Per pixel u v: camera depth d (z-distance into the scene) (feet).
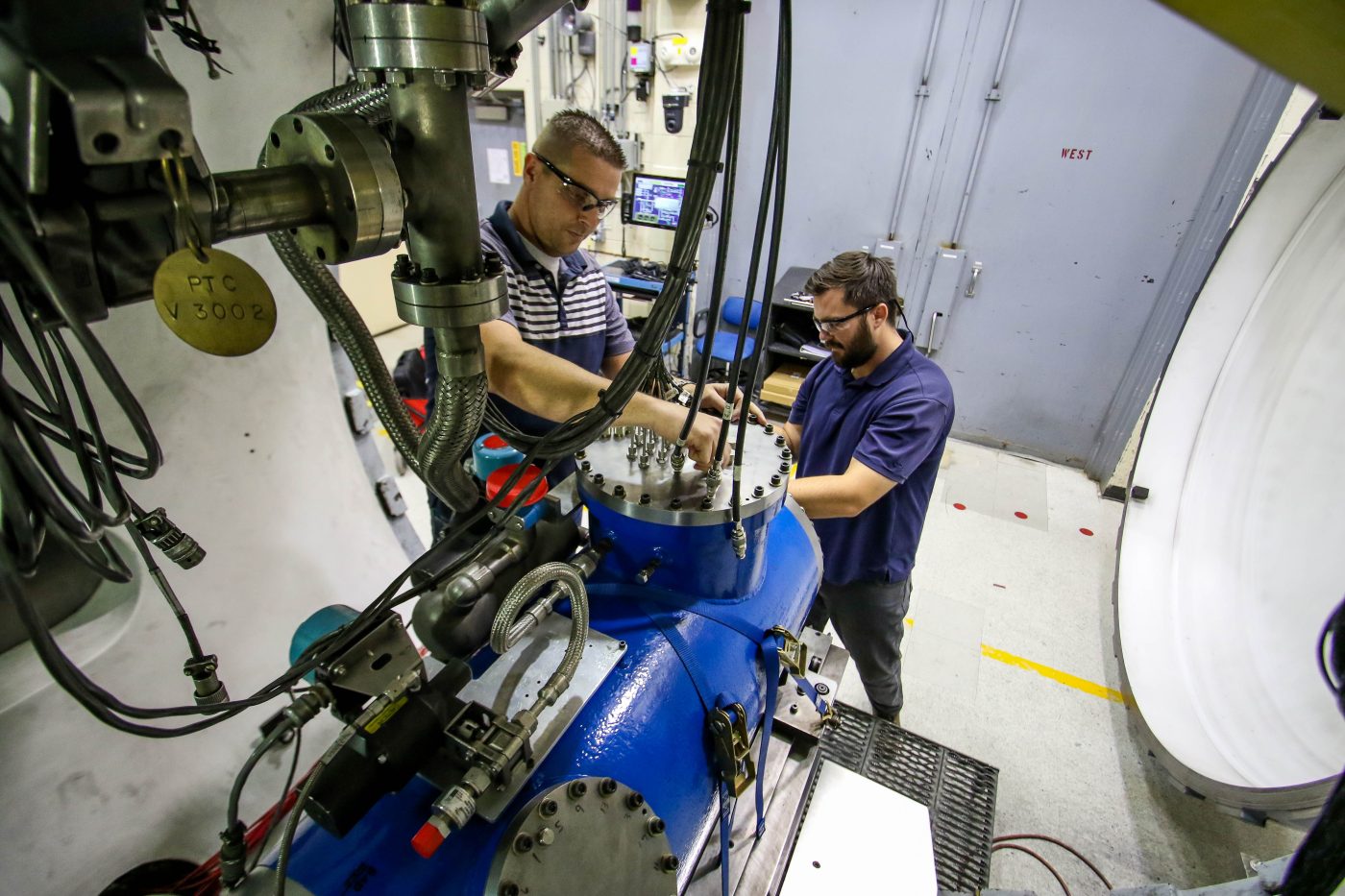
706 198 1.58
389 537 5.88
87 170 1.09
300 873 1.85
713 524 2.47
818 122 10.64
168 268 1.17
